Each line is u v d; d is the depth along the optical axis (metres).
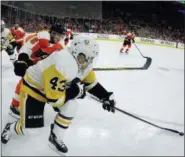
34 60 3.24
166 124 3.56
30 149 2.53
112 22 20.62
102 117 3.54
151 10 22.73
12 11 16.00
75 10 18.41
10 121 2.94
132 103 4.38
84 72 2.68
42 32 3.31
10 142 2.61
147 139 3.04
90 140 2.86
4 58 6.79
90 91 2.87
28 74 2.36
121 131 3.17
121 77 6.23
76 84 2.30
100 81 5.61
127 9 22.28
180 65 9.91
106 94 2.85
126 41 11.33
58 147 2.42
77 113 3.57
